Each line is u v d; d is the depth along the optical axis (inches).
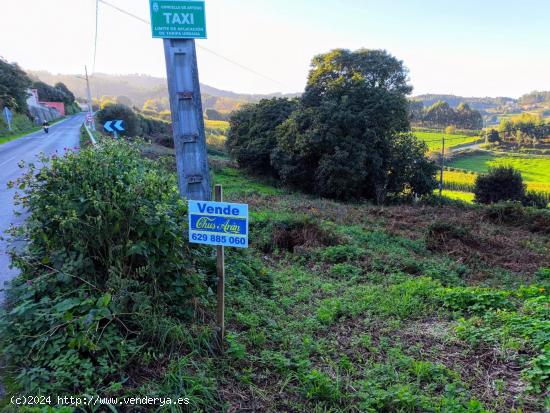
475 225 608.1
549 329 171.6
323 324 204.1
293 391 139.3
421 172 997.8
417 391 140.7
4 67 1701.5
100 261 155.7
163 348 141.7
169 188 167.3
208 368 140.0
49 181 157.2
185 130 209.3
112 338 133.9
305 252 361.4
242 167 1243.2
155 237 151.3
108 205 145.3
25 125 1604.3
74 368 122.3
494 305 219.5
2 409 112.7
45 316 135.0
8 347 131.8
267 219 432.8
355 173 889.5
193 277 160.7
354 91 943.0
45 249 160.4
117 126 685.9
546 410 128.2
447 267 355.9
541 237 569.6
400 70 1000.9
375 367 156.5
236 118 1353.3
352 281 294.2
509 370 154.1
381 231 506.9
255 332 174.4
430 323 207.9
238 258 257.8
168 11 193.5
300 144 936.3
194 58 204.8
